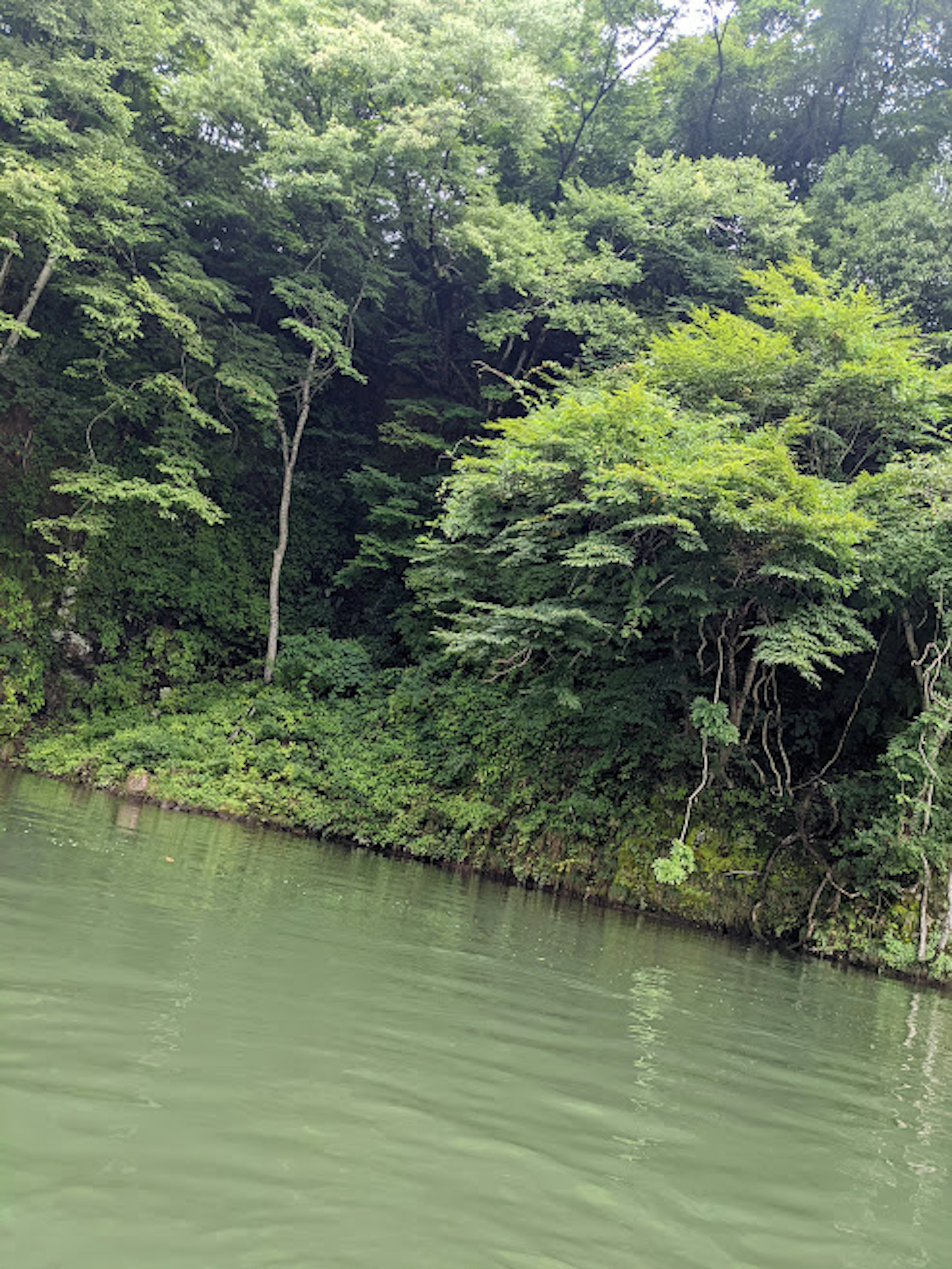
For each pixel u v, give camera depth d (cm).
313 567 2280
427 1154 292
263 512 2264
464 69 1847
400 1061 383
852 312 1277
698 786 1342
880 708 1407
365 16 2017
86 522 1802
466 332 2381
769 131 2527
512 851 1424
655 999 653
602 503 1167
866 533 1148
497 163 2227
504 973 631
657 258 2034
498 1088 375
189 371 2075
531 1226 255
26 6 1800
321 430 2312
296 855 1170
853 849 1231
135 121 2041
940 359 1623
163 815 1347
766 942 1207
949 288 1678
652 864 1287
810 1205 313
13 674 1808
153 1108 287
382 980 530
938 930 1114
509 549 1381
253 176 1962
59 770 1619
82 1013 365
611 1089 406
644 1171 314
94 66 1772
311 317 2066
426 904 926
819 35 2434
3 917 503
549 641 1301
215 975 464
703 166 1997
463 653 1448
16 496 1905
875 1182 350
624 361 1636
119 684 1891
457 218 2033
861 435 1395
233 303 2019
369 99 2003
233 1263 209
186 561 2086
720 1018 633
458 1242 238
